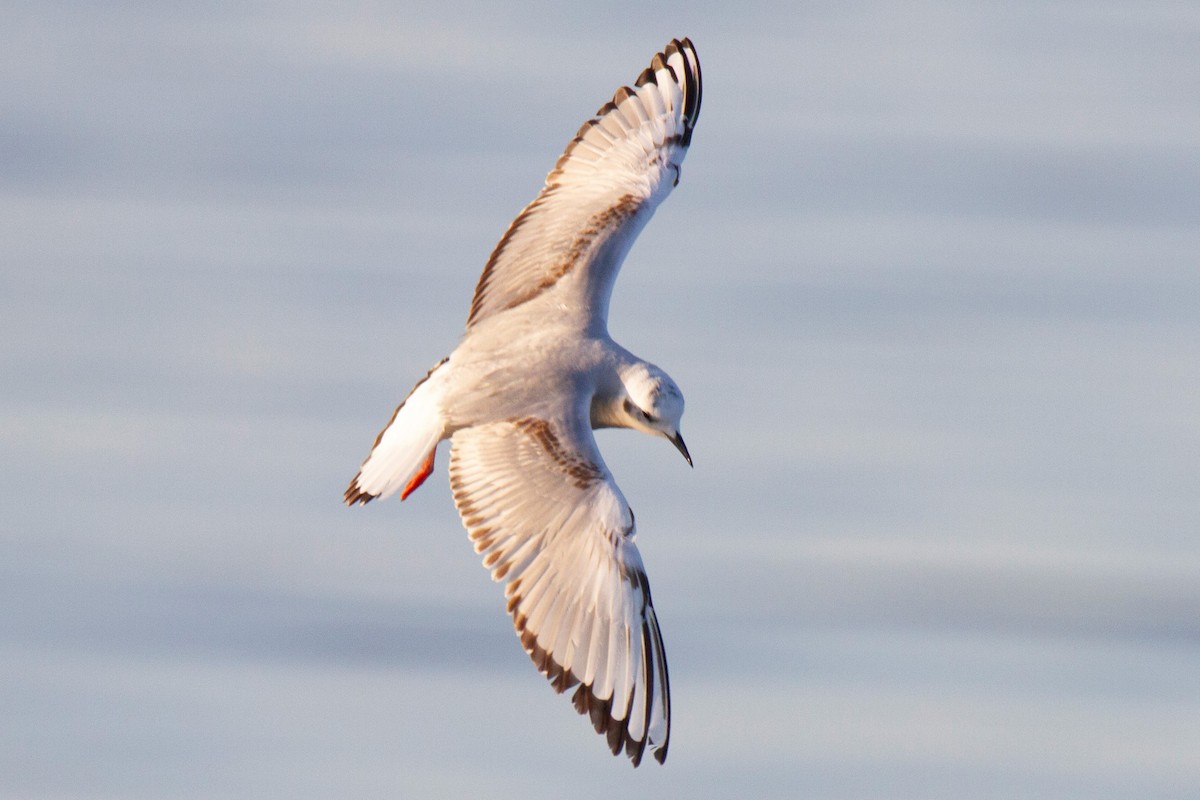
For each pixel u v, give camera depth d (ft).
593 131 52.90
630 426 47.52
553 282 48.88
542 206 51.62
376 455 46.50
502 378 45.73
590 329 47.50
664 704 42.78
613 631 42.45
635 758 42.11
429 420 45.96
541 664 41.98
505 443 44.16
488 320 48.29
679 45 53.57
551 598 42.42
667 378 46.93
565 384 45.52
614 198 51.34
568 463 43.52
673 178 52.29
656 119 53.11
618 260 49.62
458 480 44.14
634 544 43.04
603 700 42.11
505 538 42.96
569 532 42.68
